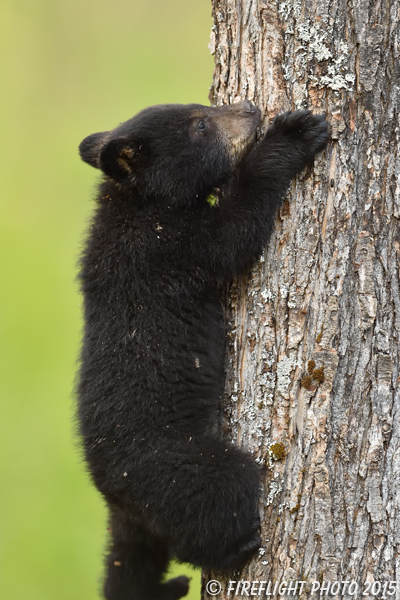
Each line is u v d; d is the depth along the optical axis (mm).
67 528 16703
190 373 10305
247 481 9398
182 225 10719
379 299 8867
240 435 9680
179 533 9836
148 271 10609
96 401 10258
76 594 15547
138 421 10078
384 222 8867
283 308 9297
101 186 11555
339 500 8883
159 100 25266
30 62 26078
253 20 9523
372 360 8875
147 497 9906
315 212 9156
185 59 25422
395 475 8867
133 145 11094
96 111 25406
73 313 21766
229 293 10156
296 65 9242
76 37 26484
